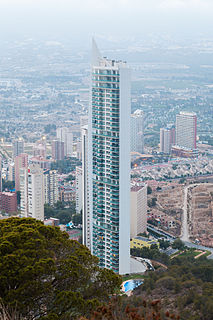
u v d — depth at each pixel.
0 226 55.50
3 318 42.66
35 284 46.91
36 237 51.88
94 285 52.56
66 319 47.47
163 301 77.00
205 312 69.56
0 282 46.78
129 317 34.16
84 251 54.34
